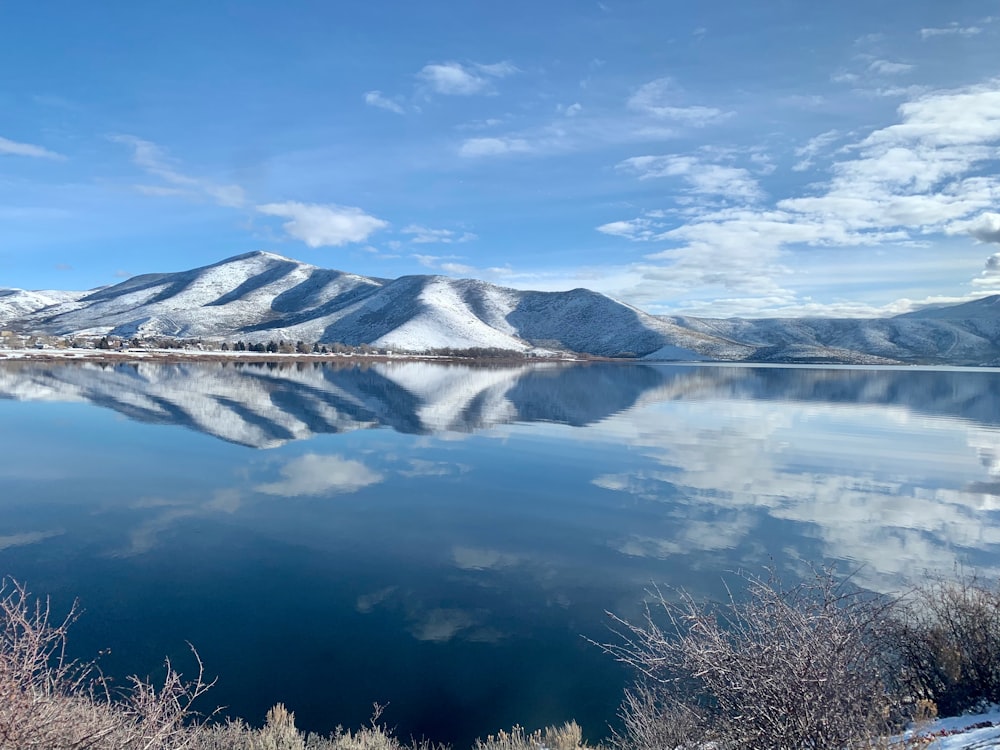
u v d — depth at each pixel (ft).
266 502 43.70
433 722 18.97
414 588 29.19
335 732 18.06
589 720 18.92
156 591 28.43
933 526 39.55
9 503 42.42
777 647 10.71
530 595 28.48
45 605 26.73
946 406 122.62
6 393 111.75
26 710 9.86
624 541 36.22
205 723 17.79
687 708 11.73
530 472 54.80
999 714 13.09
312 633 24.57
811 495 47.50
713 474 54.85
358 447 65.87
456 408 106.32
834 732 10.03
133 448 62.59
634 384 179.52
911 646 15.62
